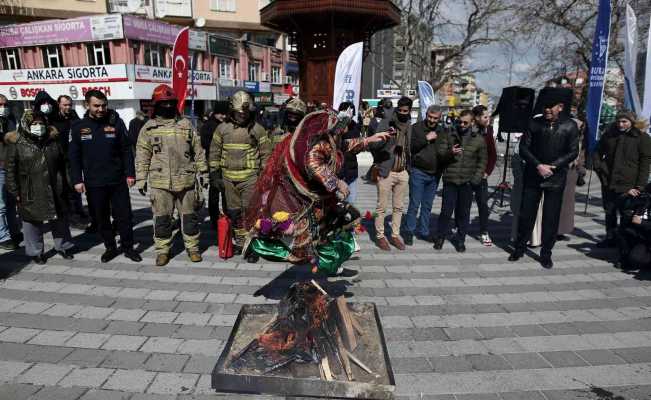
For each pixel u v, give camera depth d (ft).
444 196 19.19
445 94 189.37
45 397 9.07
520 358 10.86
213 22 114.52
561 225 20.71
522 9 59.21
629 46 23.73
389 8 46.96
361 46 34.14
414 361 10.64
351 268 17.06
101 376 9.80
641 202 16.67
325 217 10.98
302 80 52.11
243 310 11.69
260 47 117.39
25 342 11.22
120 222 17.22
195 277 15.76
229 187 17.61
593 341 11.75
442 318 12.92
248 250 11.32
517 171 20.35
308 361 9.53
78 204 22.74
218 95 103.60
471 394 9.42
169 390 9.35
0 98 19.07
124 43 79.97
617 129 19.47
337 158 10.62
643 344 11.62
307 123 10.36
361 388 8.91
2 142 18.37
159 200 16.25
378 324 10.99
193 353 10.77
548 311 13.53
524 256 18.92
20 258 17.70
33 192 16.02
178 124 16.17
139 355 10.66
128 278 15.62
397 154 18.80
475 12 79.61
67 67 83.56
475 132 18.58
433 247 19.99
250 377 9.02
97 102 15.88
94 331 11.80
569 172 20.18
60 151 16.80
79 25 80.38
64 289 14.61
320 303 10.58
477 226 24.12
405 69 77.20
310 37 49.11
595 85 23.88
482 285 15.55
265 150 17.57
